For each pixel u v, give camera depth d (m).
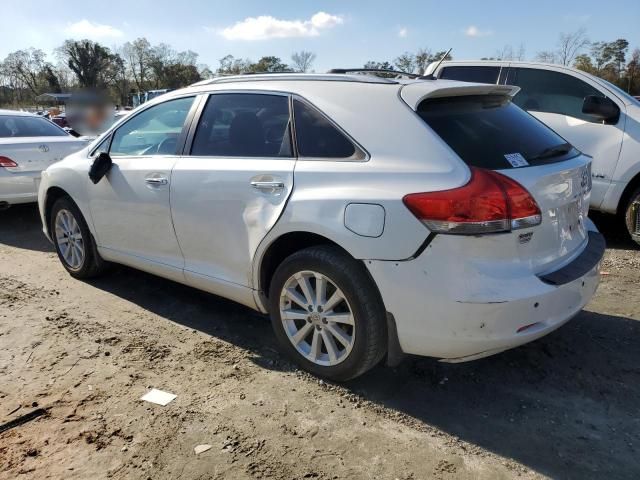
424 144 2.74
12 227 7.13
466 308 2.55
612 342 3.64
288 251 3.32
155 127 4.03
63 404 2.95
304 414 2.87
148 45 67.44
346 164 2.91
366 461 2.52
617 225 6.56
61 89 62.81
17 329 3.88
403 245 2.63
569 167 2.99
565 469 2.47
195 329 3.89
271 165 3.19
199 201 3.52
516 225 2.58
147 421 2.80
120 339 3.72
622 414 2.88
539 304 2.66
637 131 5.52
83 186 4.45
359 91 3.07
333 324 3.02
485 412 2.90
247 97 3.49
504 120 3.12
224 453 2.56
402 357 2.91
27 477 2.40
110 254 4.44
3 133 7.28
